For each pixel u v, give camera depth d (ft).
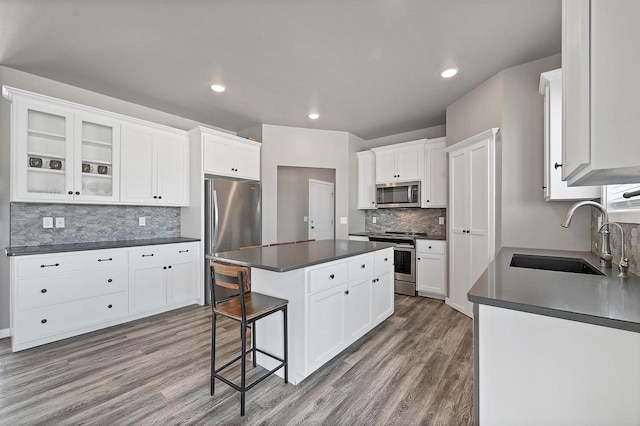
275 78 9.70
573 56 3.09
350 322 7.95
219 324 9.89
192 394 6.04
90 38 7.41
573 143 3.18
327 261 6.94
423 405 5.71
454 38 7.53
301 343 6.38
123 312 9.88
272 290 7.00
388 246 10.12
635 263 4.93
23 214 9.18
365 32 7.26
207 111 12.80
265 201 14.56
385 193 15.43
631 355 2.94
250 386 5.55
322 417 5.38
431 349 8.06
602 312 3.05
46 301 8.30
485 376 3.68
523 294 3.74
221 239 12.48
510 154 9.00
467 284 10.69
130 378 6.61
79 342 8.46
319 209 19.85
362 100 11.57
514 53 8.25
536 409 3.40
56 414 5.43
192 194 12.62
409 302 12.50
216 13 6.52
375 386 6.34
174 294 11.32
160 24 6.88
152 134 11.55
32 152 8.75
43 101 8.85
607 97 2.58
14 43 7.59
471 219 10.44
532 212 8.68
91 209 10.73
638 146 2.50
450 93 10.92
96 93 10.77
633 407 2.94
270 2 6.18
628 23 2.52
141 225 12.09
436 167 13.79
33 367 7.07
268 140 14.64
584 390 3.14
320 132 15.60
